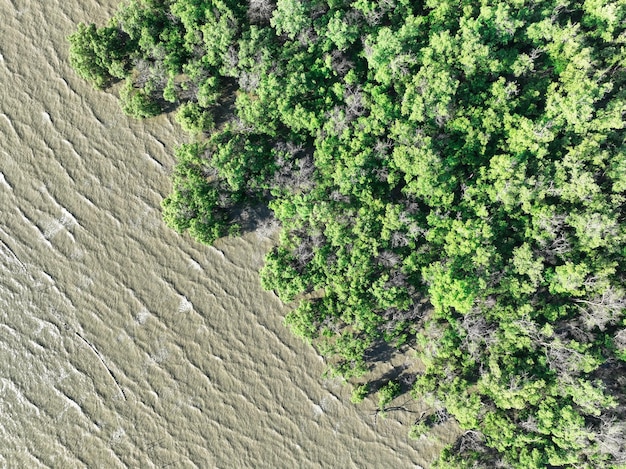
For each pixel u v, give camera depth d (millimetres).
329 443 31312
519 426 27953
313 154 29812
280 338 31594
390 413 31125
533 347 27750
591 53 27562
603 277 27047
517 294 27406
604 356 28141
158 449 32062
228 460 31719
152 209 32188
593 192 26641
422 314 30375
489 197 27797
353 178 27469
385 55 26984
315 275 28766
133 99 30062
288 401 31547
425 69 27078
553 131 27266
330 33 27391
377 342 31141
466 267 27125
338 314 28828
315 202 28078
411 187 27531
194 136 31422
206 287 31984
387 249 28406
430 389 28297
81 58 29734
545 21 26797
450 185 27469
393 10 28922
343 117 27516
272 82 27469
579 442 26734
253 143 29094
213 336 31906
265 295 31688
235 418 31781
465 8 27547
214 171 29531
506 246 28406
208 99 28969
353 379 31328
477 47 26422
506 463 28031
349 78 27875
